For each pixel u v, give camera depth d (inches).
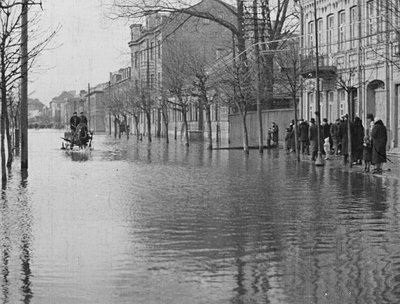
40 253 425.1
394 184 853.2
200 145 2311.8
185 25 2459.4
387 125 1434.5
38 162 1353.3
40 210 620.7
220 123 2684.5
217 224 537.0
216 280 350.9
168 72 2309.3
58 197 724.7
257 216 579.8
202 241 463.8
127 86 4114.2
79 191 785.6
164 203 671.1
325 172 1059.9
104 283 347.6
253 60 1744.6
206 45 2578.7
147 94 2903.5
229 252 425.1
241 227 522.0
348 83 1386.6
